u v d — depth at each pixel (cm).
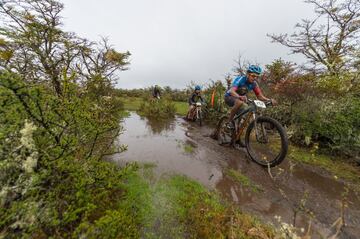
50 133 140
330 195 248
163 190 225
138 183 233
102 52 661
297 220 192
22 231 105
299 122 463
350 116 376
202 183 256
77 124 164
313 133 429
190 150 394
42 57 460
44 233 117
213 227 164
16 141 124
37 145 134
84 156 179
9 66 134
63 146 148
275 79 835
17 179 117
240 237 153
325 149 407
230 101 422
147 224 167
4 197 108
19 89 115
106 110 250
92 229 114
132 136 494
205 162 334
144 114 902
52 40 561
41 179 127
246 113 385
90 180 150
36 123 136
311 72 927
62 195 137
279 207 213
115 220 129
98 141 212
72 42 606
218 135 493
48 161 134
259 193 241
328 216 203
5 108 120
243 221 172
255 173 302
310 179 291
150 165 301
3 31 473
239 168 318
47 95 142
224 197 226
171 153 369
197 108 732
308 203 226
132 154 349
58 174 140
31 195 116
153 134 530
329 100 442
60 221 116
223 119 476
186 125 696
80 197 140
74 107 158
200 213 184
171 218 178
